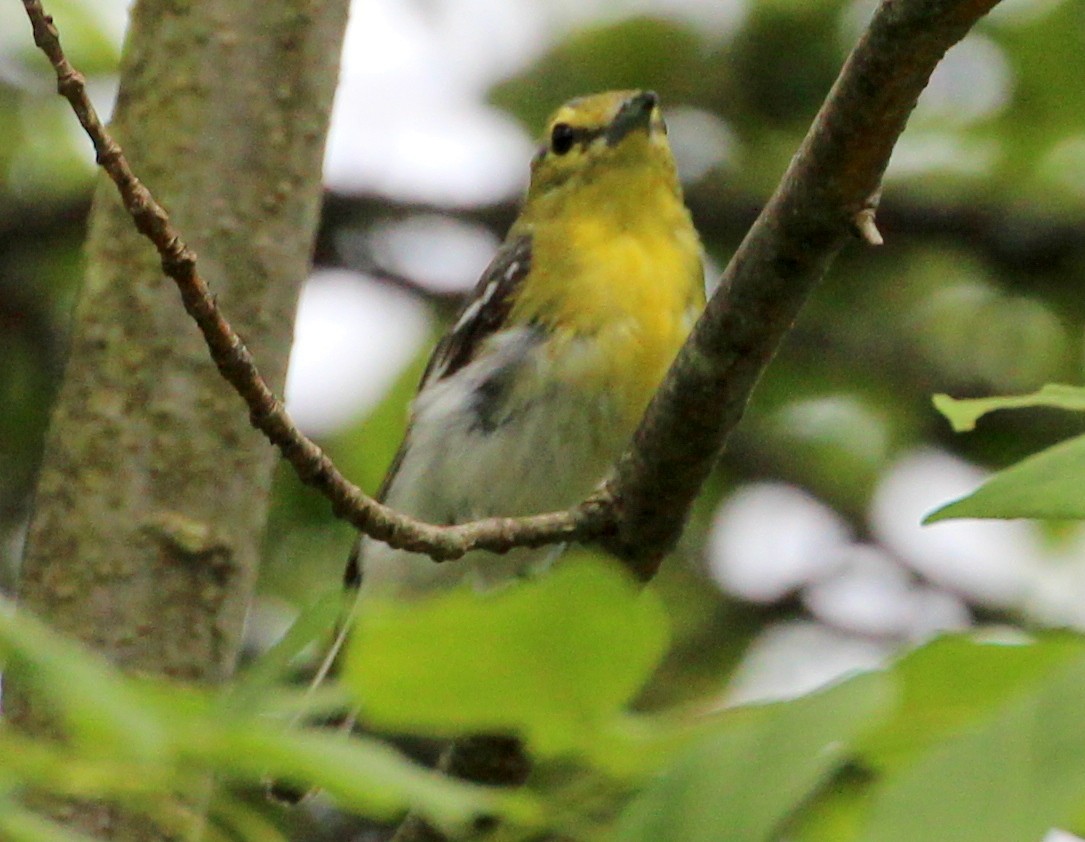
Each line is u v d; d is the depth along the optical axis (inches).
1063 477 173.9
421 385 531.5
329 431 664.4
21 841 159.9
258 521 378.3
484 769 331.3
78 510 366.9
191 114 383.2
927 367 694.5
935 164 709.9
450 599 149.0
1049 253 700.7
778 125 700.7
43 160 685.9
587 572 147.2
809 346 695.7
